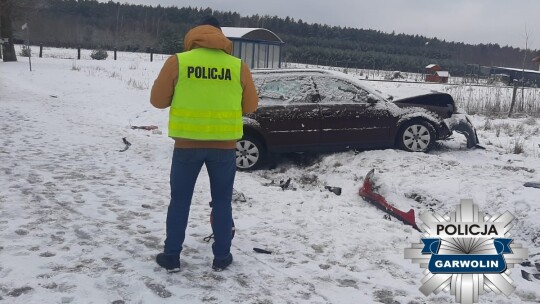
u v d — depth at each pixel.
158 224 5.39
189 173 4.07
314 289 4.10
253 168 8.46
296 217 5.84
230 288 4.01
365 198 6.58
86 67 28.80
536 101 18.06
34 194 6.18
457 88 23.16
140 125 12.98
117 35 69.62
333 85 8.70
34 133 10.42
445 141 10.24
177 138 3.96
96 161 8.31
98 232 5.04
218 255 4.29
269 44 26.05
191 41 4.01
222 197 4.20
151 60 37.62
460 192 6.31
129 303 3.69
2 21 29.78
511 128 13.29
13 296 3.67
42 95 17.38
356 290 4.13
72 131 11.04
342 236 5.27
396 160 7.93
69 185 6.70
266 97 8.49
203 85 3.91
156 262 4.36
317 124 8.44
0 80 21.03
